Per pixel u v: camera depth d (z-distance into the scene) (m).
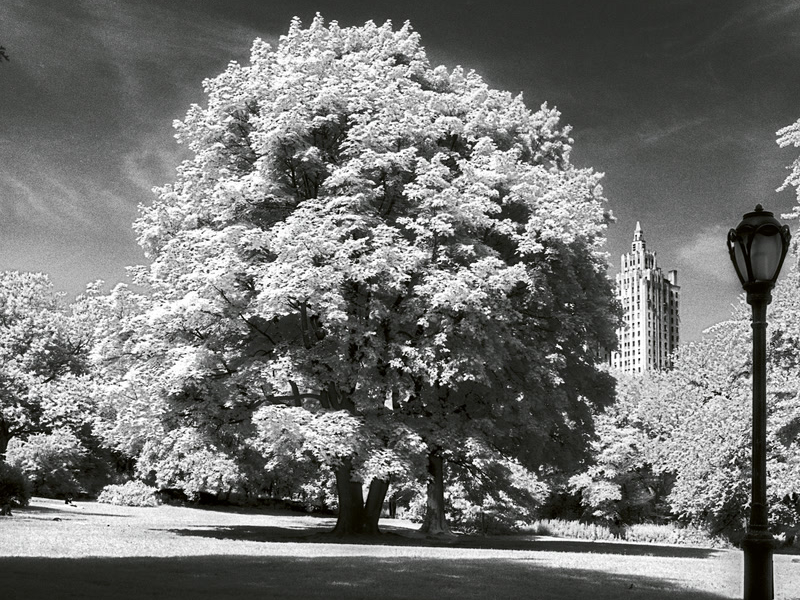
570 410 28.50
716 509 35.06
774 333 28.64
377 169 23.91
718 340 42.28
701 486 35.25
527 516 40.66
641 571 15.91
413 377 24.75
